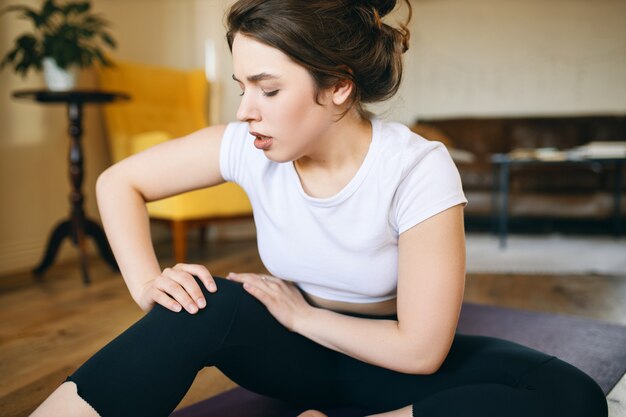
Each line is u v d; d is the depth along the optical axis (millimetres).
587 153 3844
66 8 2836
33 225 3295
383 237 836
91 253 3625
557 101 5539
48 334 1932
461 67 5715
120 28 3912
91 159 3727
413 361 814
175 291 821
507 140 5160
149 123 3717
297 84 717
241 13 708
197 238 4297
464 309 2113
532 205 4309
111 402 721
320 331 882
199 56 4203
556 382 792
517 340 1724
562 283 2695
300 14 697
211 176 950
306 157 849
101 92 2795
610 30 5371
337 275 889
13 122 3182
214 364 853
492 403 779
